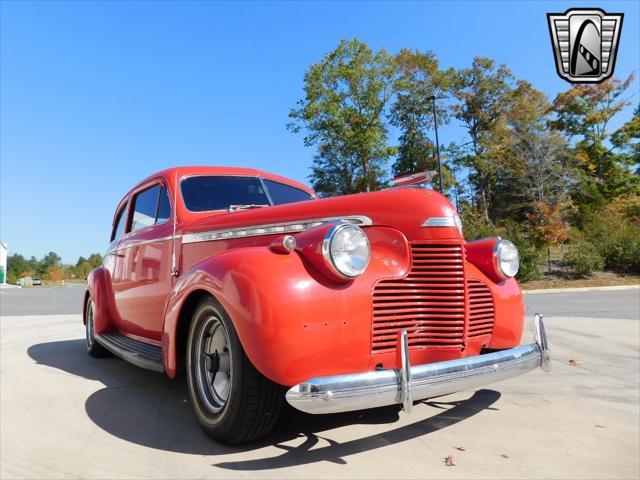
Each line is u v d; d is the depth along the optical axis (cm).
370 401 212
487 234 2156
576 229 2866
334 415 309
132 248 439
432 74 3875
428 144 3972
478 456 246
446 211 272
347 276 231
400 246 270
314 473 222
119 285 464
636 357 507
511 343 313
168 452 251
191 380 274
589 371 445
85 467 234
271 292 220
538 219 2625
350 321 233
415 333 261
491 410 326
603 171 4322
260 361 219
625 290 1658
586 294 1513
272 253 240
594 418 310
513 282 326
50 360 515
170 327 289
